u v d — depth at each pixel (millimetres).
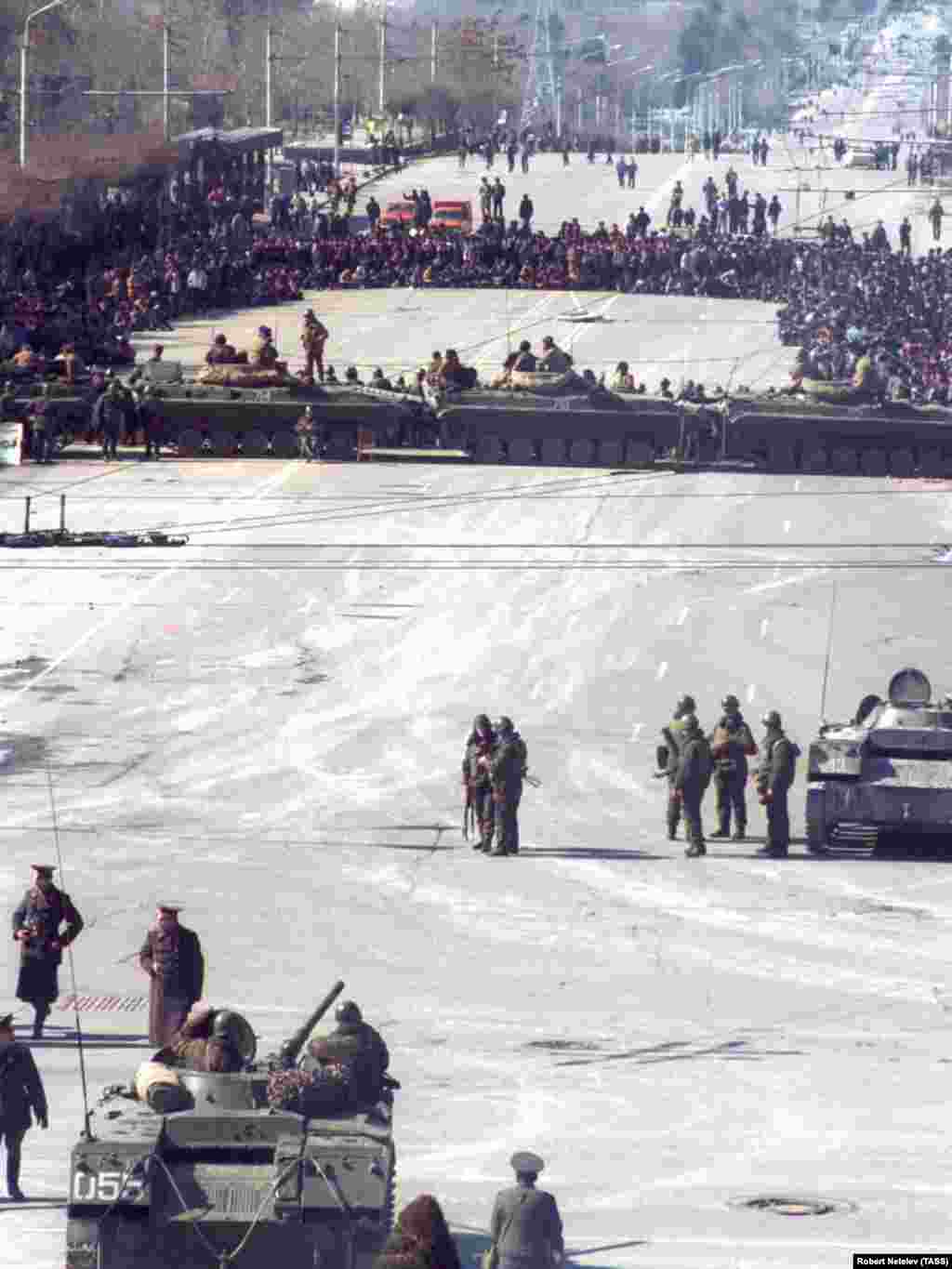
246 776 115938
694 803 103375
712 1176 55812
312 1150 44312
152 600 152125
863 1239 50062
